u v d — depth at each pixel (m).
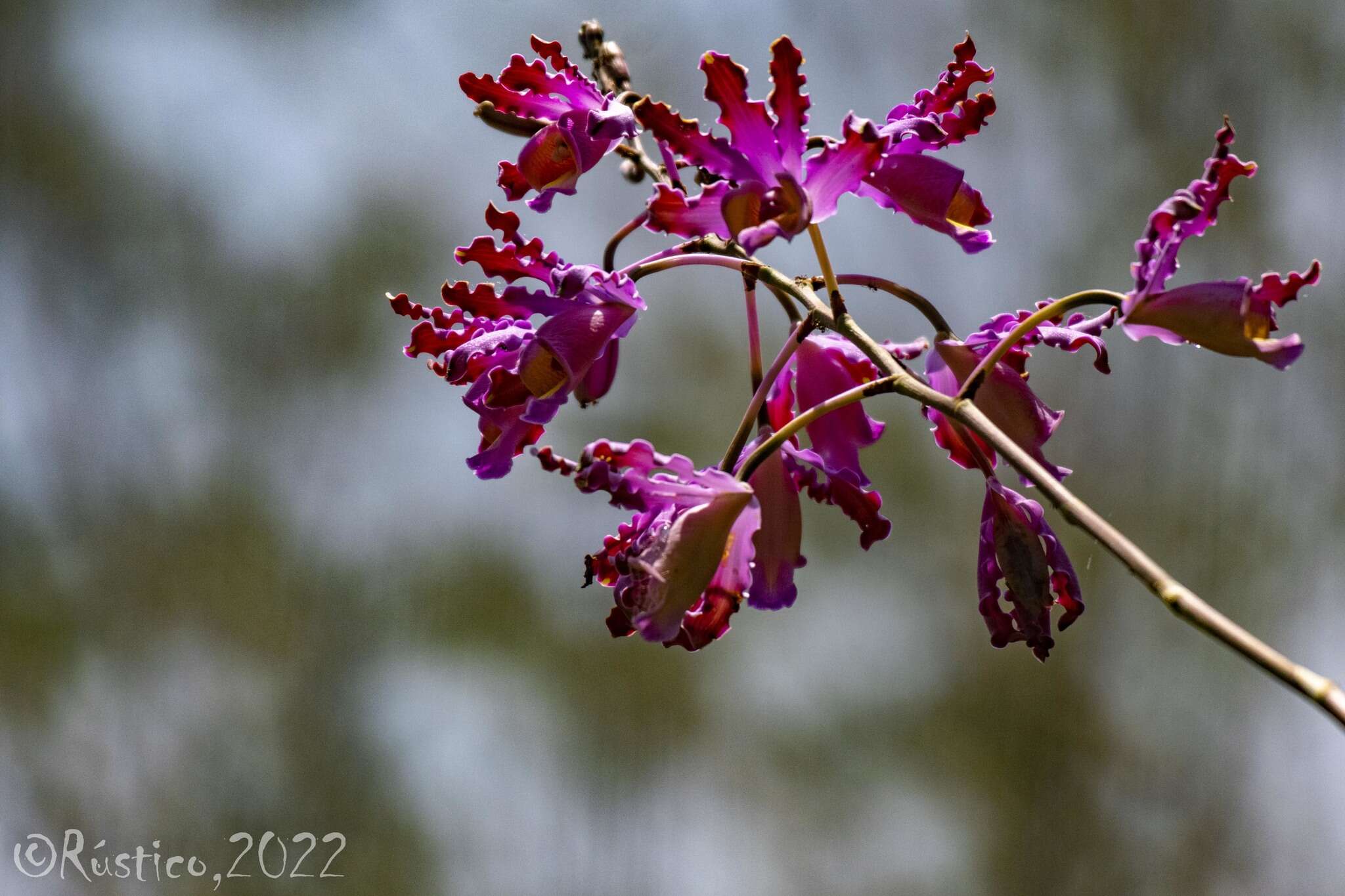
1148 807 8.02
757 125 1.79
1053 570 1.92
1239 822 7.93
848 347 2.09
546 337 1.92
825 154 1.80
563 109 2.08
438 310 2.06
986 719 8.05
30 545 8.77
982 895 8.00
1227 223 8.30
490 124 2.07
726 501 1.82
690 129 1.80
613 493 1.80
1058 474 1.93
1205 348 1.75
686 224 1.84
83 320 9.21
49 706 8.46
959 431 2.00
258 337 9.14
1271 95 8.25
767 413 2.09
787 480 2.08
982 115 1.94
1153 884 7.91
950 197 1.88
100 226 9.20
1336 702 1.30
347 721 8.60
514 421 2.00
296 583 8.80
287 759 8.54
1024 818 7.97
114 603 8.75
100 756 8.39
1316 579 8.00
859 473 2.05
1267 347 1.68
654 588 1.80
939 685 8.22
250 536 8.86
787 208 1.79
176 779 8.42
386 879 8.27
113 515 8.95
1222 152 1.71
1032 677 8.11
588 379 2.14
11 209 9.20
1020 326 1.74
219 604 8.77
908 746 8.11
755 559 2.06
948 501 8.25
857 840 8.11
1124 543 1.48
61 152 9.19
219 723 8.58
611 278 1.94
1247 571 8.02
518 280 2.05
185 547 8.89
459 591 8.53
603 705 8.27
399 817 8.41
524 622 8.43
